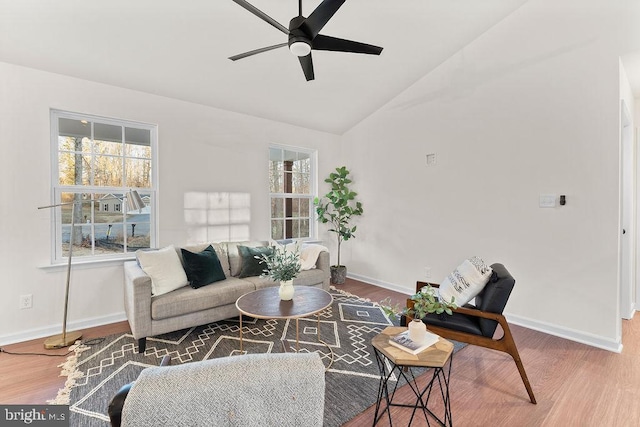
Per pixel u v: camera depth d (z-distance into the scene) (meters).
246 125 4.00
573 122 2.71
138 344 2.47
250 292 2.76
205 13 2.42
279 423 0.78
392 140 4.31
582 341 2.69
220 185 3.76
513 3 2.93
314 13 1.75
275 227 4.50
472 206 3.43
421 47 3.33
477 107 3.36
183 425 0.72
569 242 2.76
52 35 2.40
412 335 1.62
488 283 2.20
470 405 1.85
